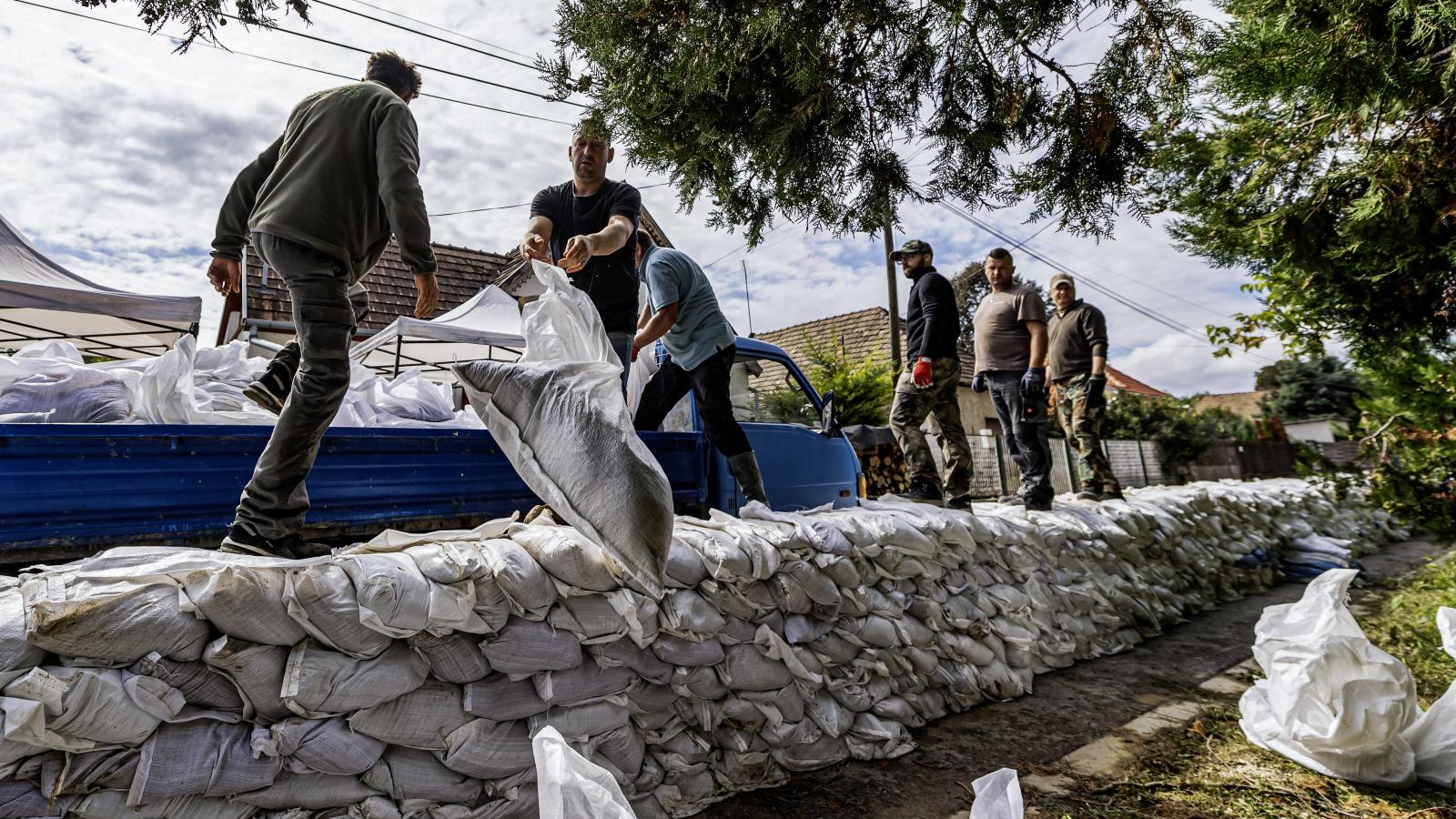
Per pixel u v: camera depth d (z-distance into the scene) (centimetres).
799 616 292
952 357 464
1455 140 297
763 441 415
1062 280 612
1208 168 379
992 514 452
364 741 180
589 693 222
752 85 249
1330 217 352
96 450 206
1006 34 236
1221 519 662
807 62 232
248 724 168
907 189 280
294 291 215
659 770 247
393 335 803
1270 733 304
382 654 186
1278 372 3622
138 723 151
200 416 249
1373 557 875
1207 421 1978
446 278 1357
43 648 144
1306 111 334
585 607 222
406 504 264
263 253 218
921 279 468
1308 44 236
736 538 279
